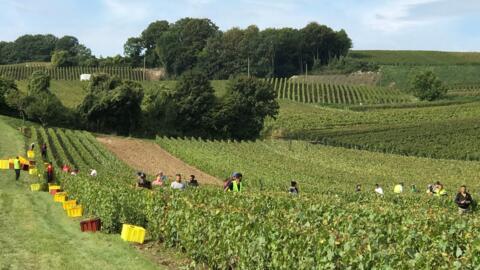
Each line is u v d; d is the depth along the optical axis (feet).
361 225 49.14
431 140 280.72
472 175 201.77
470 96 437.99
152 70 615.98
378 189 115.96
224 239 44.55
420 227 48.01
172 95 314.96
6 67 559.38
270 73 603.26
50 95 281.95
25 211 77.41
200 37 636.89
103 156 191.31
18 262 48.19
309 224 45.85
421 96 441.27
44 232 62.28
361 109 397.80
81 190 84.43
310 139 305.73
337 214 57.11
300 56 633.61
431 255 33.35
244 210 55.62
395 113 367.86
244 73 593.42
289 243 37.88
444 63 630.74
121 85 296.71
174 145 236.02
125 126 295.69
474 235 43.16
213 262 46.68
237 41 607.78
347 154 249.34
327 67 625.00
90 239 59.26
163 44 601.62
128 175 134.72
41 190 106.52
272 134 329.72
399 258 33.32
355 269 33.55
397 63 641.40
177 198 60.44
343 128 329.93
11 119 261.85
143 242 59.16
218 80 541.75
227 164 187.42
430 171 209.77
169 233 55.52
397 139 286.46
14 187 108.37
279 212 55.42
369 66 607.37
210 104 320.50
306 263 35.12
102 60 636.89
